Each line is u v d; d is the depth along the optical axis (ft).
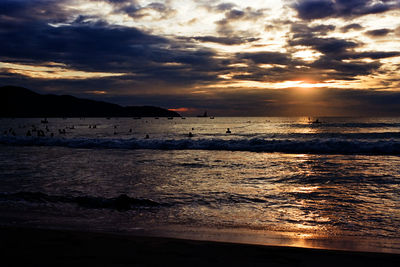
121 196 22.95
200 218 19.33
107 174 36.14
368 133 122.01
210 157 53.26
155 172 37.47
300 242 14.92
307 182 30.94
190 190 27.50
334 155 55.01
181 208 21.63
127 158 51.90
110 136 146.61
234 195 25.44
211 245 13.88
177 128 245.86
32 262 11.62
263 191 27.04
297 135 124.98
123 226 17.60
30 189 27.99
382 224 17.94
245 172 37.45
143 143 73.05
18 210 20.80
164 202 23.17
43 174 35.96
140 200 22.68
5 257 12.16
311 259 12.25
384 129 175.83
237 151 63.41
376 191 26.55
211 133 162.30
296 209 21.33
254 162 46.73
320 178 33.06
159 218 19.29
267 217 19.57
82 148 71.00
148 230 16.84
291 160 48.73
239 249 13.33
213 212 20.66
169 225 17.87
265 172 37.42
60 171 38.09
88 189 27.99
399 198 24.06
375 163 44.09
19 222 18.24
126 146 73.20
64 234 15.35
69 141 78.54
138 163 45.68
